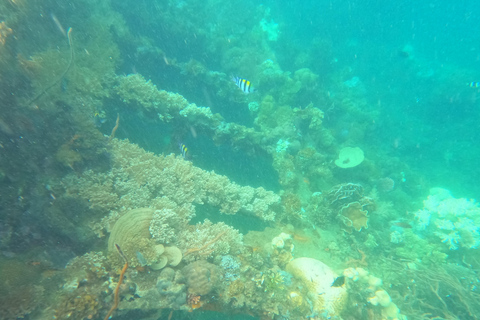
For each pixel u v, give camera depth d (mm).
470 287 1247
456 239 1501
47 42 1282
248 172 1604
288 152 1639
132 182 1101
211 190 1249
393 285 1280
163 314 832
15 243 785
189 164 1273
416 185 2057
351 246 1344
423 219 1642
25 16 1179
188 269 783
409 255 1404
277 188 1543
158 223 858
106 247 879
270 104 1938
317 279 1005
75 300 645
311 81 2221
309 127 1928
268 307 850
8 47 1014
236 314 883
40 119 999
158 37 2211
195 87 2070
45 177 922
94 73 1505
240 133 1601
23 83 1012
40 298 659
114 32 1823
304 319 892
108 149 1155
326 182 1742
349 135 2285
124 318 719
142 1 2150
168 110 1576
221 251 916
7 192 839
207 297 777
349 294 1014
